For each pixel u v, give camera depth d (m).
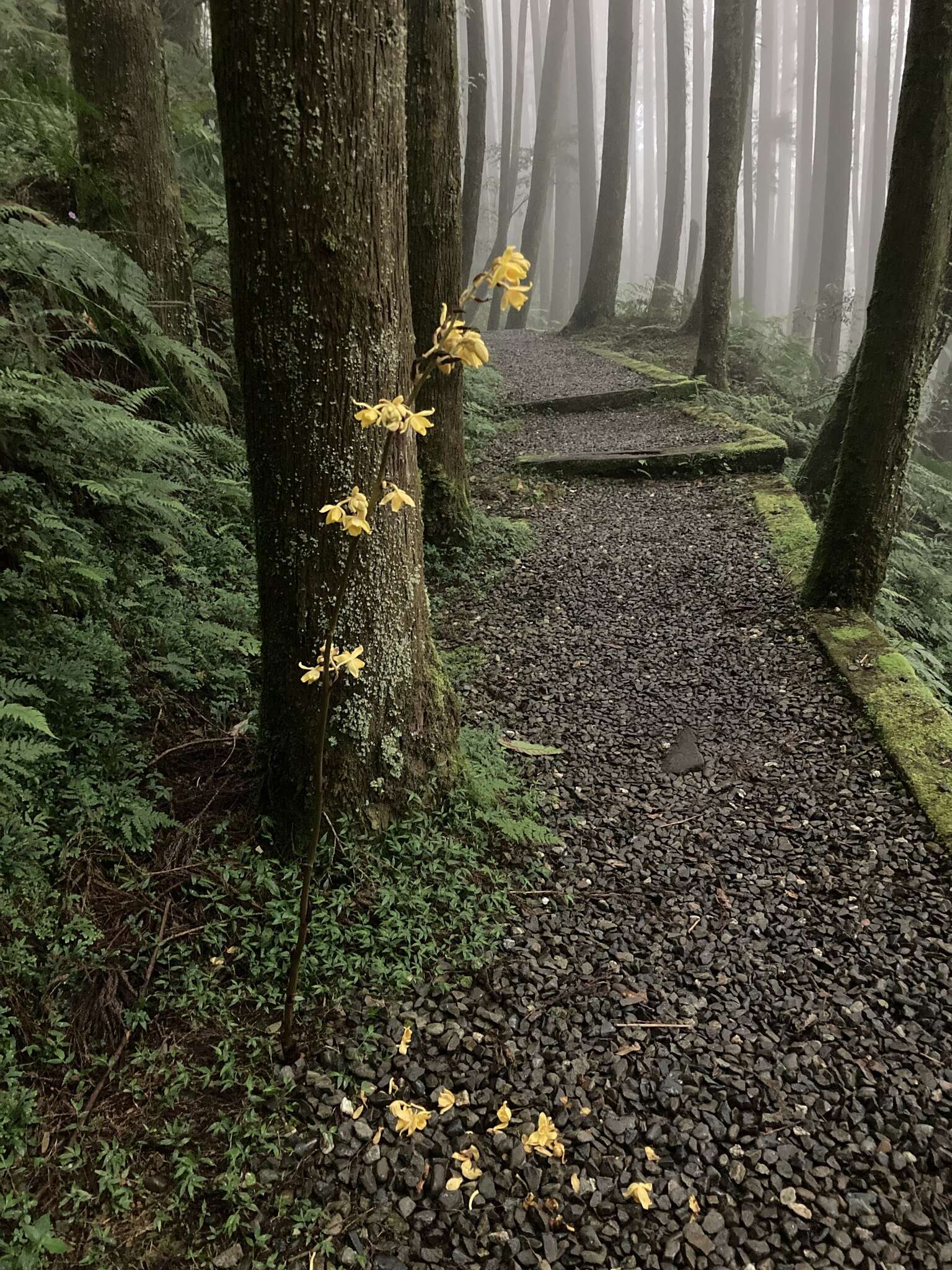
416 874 2.93
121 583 3.68
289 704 2.85
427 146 5.32
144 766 3.04
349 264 2.43
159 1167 2.03
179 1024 2.37
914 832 3.47
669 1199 2.05
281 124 2.27
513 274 1.49
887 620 5.99
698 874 3.26
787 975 2.79
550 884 3.13
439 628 5.29
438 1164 2.09
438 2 5.07
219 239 6.41
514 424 9.81
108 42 4.97
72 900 2.51
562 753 4.01
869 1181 2.12
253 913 2.69
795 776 3.88
